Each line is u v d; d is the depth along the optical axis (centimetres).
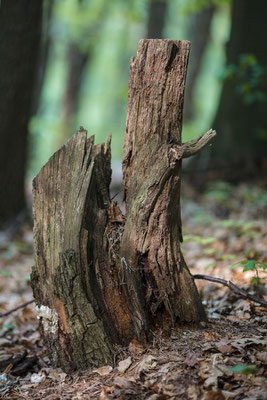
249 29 945
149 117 309
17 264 618
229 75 834
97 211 319
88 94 2897
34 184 316
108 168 326
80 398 274
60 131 1720
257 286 412
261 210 716
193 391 255
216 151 963
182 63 304
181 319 313
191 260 539
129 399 262
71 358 303
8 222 756
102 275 311
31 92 766
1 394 303
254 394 246
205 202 801
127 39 2353
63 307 299
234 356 282
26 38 726
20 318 459
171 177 308
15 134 759
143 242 309
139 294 306
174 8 1991
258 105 936
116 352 299
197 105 2286
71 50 1933
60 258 298
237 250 547
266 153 931
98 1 1892
